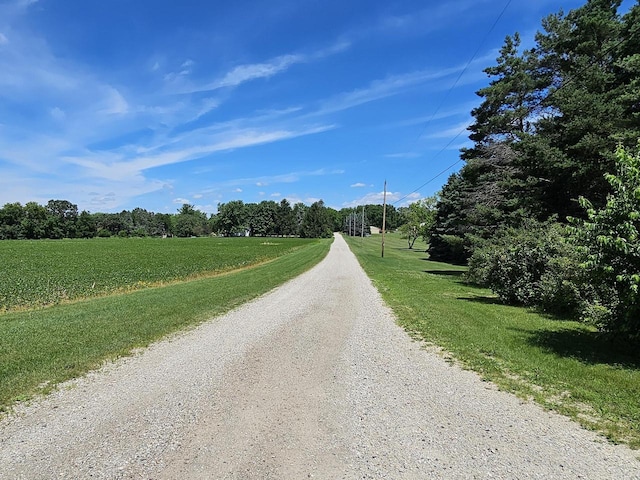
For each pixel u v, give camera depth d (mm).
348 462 3578
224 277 21781
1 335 8203
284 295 14930
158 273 26484
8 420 4469
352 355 7176
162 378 5871
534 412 4699
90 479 3311
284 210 142625
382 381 5805
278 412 4688
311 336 8602
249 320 10273
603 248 6691
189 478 3324
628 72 17203
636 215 6172
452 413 4668
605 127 16453
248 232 145750
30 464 3545
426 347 7742
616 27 18844
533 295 12188
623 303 6766
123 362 6660
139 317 10109
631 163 6742
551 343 7879
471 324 9797
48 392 5309
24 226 119562
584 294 10180
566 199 19672
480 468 3469
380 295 15203
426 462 3570
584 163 17328
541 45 23797
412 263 36938
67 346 7383
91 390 5395
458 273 27156
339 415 4609
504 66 25328
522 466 3498
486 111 25719
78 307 12266
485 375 6035
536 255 12594
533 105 23266
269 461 3596
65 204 137875
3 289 18578
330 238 116188
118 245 76250
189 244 80188
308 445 3895
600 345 7730
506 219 21734
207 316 10680
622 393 5227
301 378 5914
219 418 4516
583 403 4957
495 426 4312
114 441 3969
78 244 80312
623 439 3998
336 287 17578
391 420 4473
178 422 4406
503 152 23578
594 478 3312
